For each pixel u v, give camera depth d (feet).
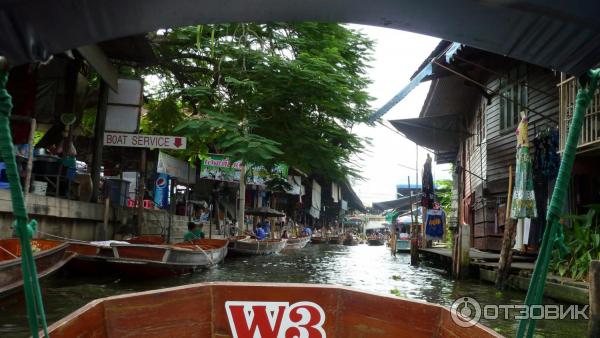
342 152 38.22
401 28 5.49
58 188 32.42
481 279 36.73
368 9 5.16
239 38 37.27
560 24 5.07
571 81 27.45
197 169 69.77
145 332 9.21
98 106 40.50
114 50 37.45
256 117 35.96
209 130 32.63
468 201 58.65
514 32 5.31
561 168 5.62
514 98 40.63
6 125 5.05
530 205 28.45
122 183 46.70
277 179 50.14
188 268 37.73
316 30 38.93
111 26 5.05
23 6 4.55
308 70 33.32
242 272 45.19
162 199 61.87
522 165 28.89
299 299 9.83
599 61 5.33
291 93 34.60
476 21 5.25
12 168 5.08
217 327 9.66
